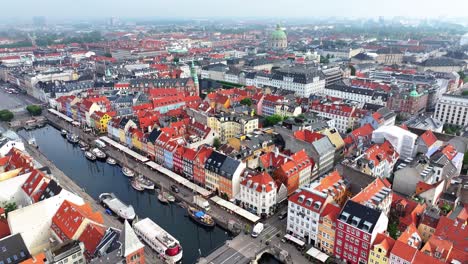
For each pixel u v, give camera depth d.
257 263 136.50
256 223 157.12
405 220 142.50
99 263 110.88
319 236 139.12
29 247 136.12
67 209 137.62
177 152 199.25
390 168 197.50
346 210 131.12
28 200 160.88
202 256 140.75
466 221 141.00
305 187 149.62
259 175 162.12
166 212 170.88
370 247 123.56
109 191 189.00
